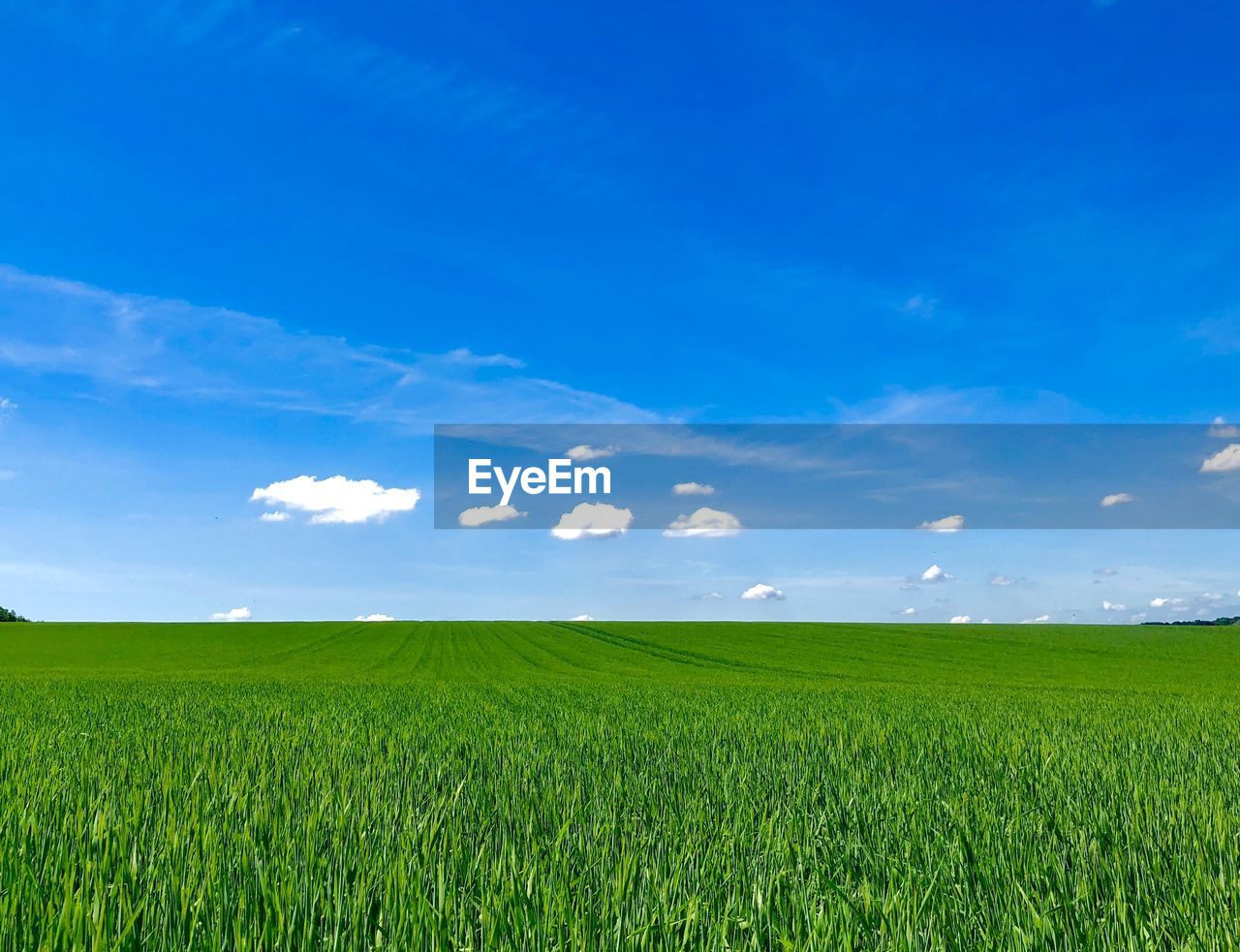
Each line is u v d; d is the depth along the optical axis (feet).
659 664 149.59
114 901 11.59
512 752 29.89
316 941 10.85
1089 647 177.06
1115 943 11.33
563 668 140.97
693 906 11.34
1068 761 28.60
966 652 169.58
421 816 17.81
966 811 19.47
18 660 160.25
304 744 32.17
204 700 59.98
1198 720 47.42
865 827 18.15
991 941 10.98
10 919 10.69
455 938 10.50
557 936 10.69
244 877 12.78
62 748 30.60
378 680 101.40
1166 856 15.69
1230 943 10.54
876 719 45.47
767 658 161.17
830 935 10.89
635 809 19.75
